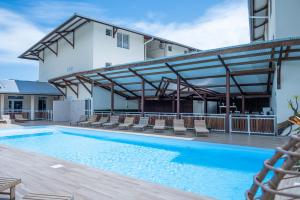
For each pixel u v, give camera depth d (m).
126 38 20.14
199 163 7.62
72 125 15.95
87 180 4.67
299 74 9.19
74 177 4.86
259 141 8.80
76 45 19.64
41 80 25.25
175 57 10.38
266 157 7.48
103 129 13.49
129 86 16.58
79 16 16.28
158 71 12.80
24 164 5.93
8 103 20.73
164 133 11.59
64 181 4.62
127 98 19.30
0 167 5.66
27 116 20.59
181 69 11.84
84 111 17.98
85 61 18.42
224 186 5.54
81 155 8.99
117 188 4.23
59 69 21.92
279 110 9.52
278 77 9.43
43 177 4.88
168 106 18.69
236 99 18.66
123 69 13.28
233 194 5.05
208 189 5.36
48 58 24.05
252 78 11.93
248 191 1.57
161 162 7.84
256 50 8.74
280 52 8.43
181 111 18.70
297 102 9.12
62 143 11.51
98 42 18.06
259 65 10.22
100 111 17.61
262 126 10.20
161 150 9.76
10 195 3.56
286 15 9.86
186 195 3.89
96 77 16.06
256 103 17.83
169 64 11.38
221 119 11.45
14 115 19.45
